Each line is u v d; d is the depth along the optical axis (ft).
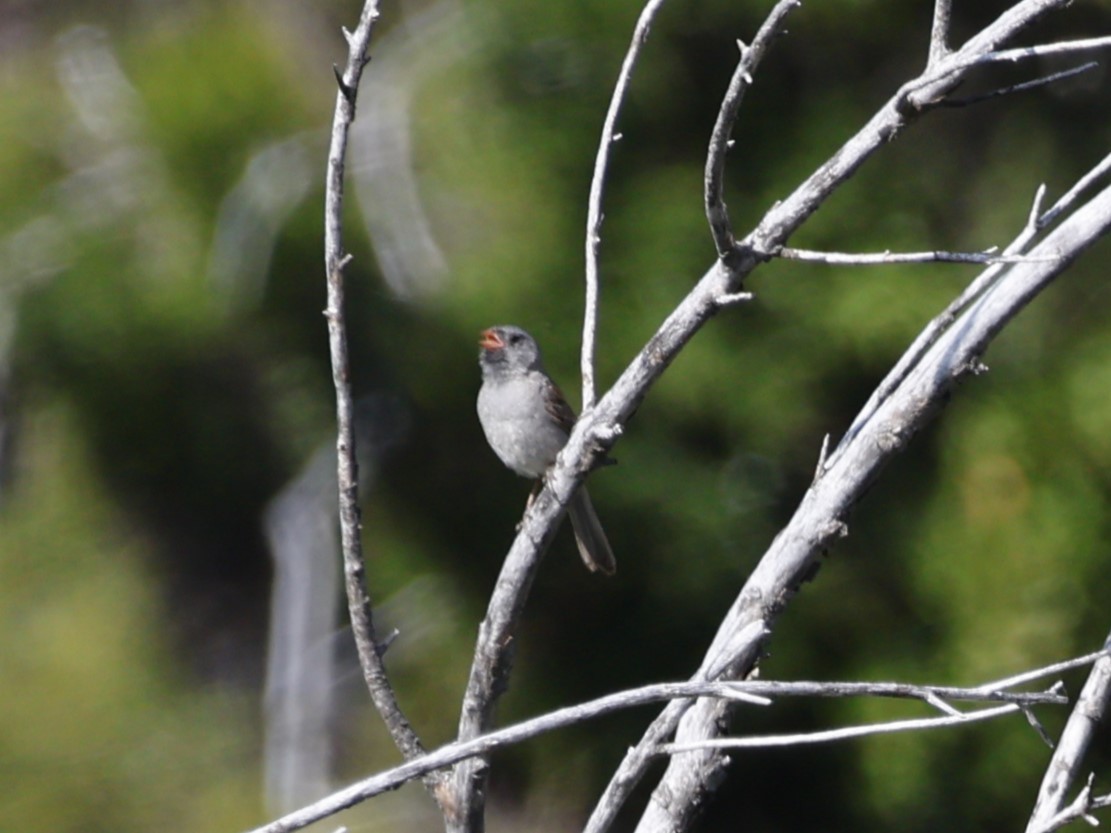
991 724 37.27
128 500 45.19
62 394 43.78
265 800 42.19
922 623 38.11
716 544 38.52
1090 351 38.52
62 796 39.50
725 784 40.40
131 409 43.39
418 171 42.22
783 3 15.76
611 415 18.29
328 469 44.32
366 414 41.22
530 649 40.60
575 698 40.24
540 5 39.75
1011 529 37.63
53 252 43.78
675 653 39.91
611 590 39.65
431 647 41.78
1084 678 36.86
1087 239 17.43
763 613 17.97
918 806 37.68
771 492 38.81
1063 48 15.85
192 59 46.16
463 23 42.27
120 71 46.88
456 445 40.60
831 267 38.19
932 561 37.81
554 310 38.47
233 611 45.70
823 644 38.45
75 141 46.09
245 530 45.96
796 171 38.99
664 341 17.92
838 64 41.14
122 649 43.19
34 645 42.83
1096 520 37.42
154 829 39.65
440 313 39.88
